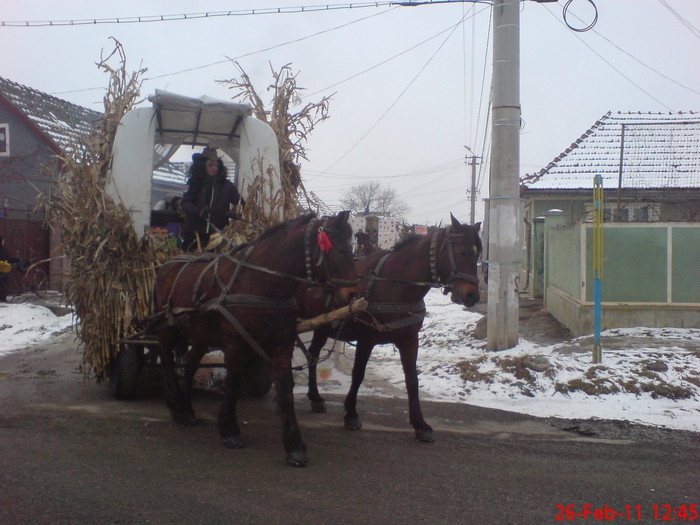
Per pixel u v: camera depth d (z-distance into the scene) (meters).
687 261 10.17
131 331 6.90
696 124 20.06
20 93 22.30
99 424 6.18
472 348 10.04
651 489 4.64
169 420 6.39
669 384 7.27
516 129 9.43
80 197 6.96
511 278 9.44
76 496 4.34
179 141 8.54
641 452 5.52
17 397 7.25
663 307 10.22
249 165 7.66
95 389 7.73
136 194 7.13
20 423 6.16
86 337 7.02
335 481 4.70
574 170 19.41
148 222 7.22
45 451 5.30
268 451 5.43
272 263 5.13
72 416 6.46
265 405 7.13
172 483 4.61
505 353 8.98
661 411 6.77
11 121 20.77
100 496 4.34
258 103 8.58
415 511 4.16
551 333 11.05
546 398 7.32
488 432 6.11
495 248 9.47
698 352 8.30
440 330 12.21
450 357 9.59
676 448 5.64
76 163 7.16
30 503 4.21
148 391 7.71
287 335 5.18
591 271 10.34
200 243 7.68
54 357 10.03
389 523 3.98
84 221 6.80
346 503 4.29
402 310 5.81
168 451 5.38
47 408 6.77
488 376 7.93
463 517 4.08
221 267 5.59
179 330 6.21
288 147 8.30
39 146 20.73
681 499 4.46
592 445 5.71
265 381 7.27
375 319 5.73
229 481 4.67
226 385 5.41
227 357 5.29
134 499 4.30
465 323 12.41
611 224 10.30
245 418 6.55
